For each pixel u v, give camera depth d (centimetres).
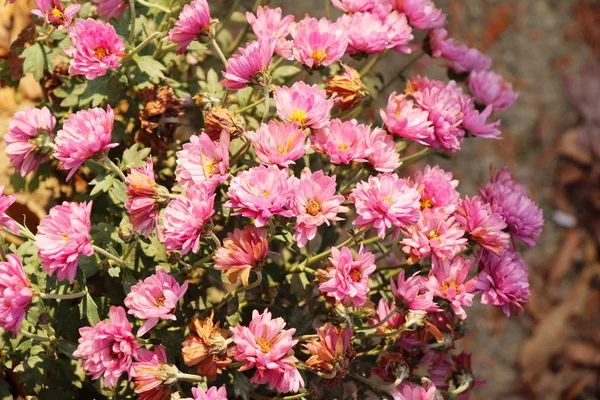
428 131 107
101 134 99
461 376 112
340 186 115
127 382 106
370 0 111
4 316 96
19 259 98
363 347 113
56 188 114
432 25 116
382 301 106
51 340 102
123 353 98
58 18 104
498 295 107
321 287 99
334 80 107
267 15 110
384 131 104
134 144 111
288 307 112
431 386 104
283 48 110
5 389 105
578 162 199
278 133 101
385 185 101
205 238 104
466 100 113
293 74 118
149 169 100
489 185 111
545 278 188
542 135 201
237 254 98
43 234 98
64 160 100
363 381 108
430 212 105
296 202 99
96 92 109
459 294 103
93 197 113
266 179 99
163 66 110
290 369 98
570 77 209
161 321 105
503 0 215
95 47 104
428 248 103
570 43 214
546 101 205
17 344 105
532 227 110
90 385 110
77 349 98
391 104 106
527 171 196
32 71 110
